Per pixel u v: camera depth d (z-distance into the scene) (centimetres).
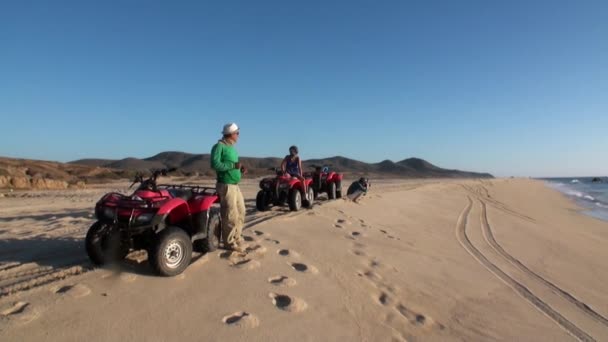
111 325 347
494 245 1008
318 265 575
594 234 1521
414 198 1795
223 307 406
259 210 990
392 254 720
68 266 478
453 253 845
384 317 458
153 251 431
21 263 499
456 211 1641
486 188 3669
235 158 547
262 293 451
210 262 512
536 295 643
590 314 593
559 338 492
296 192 991
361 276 569
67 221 857
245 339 357
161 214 445
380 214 1162
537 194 3741
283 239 675
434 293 568
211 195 545
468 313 520
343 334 399
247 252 570
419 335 434
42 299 371
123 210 453
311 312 428
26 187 2189
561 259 950
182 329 358
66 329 331
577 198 3694
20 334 316
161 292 415
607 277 841
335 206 1112
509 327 498
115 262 479
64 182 2406
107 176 3522
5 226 784
